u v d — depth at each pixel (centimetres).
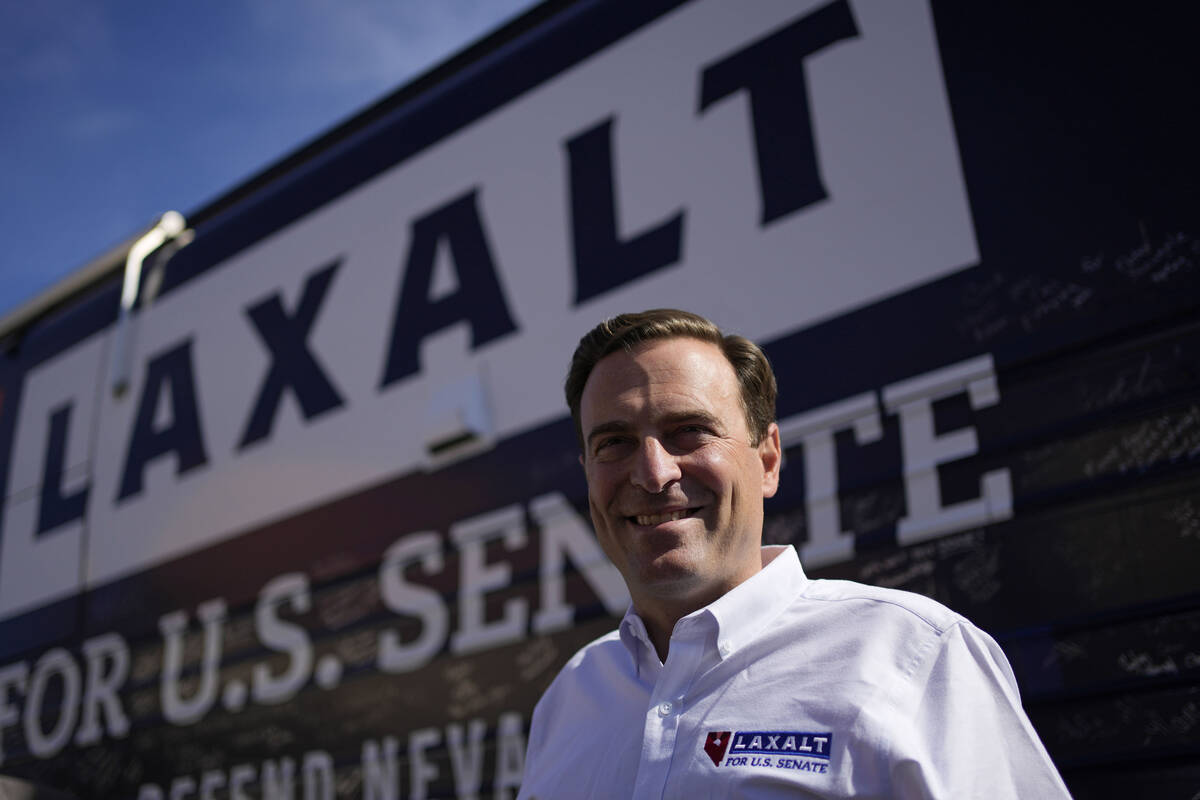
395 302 307
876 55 233
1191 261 181
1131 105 195
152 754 317
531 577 256
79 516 370
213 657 314
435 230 305
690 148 258
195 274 368
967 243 210
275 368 331
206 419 344
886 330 216
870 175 227
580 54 288
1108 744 171
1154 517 177
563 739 131
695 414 122
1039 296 197
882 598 113
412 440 289
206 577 325
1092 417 186
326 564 298
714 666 114
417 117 322
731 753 106
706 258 247
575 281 270
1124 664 173
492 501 269
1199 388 176
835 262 227
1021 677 182
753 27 256
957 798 94
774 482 135
